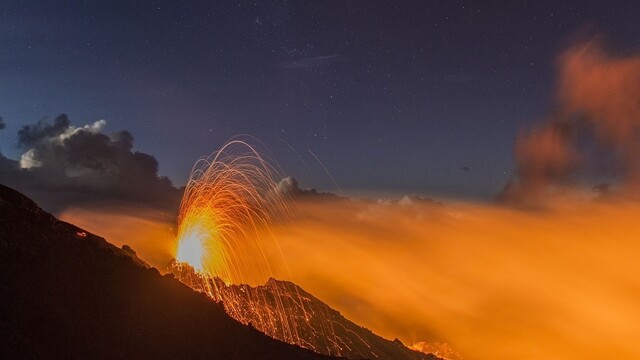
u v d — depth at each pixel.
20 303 25.47
